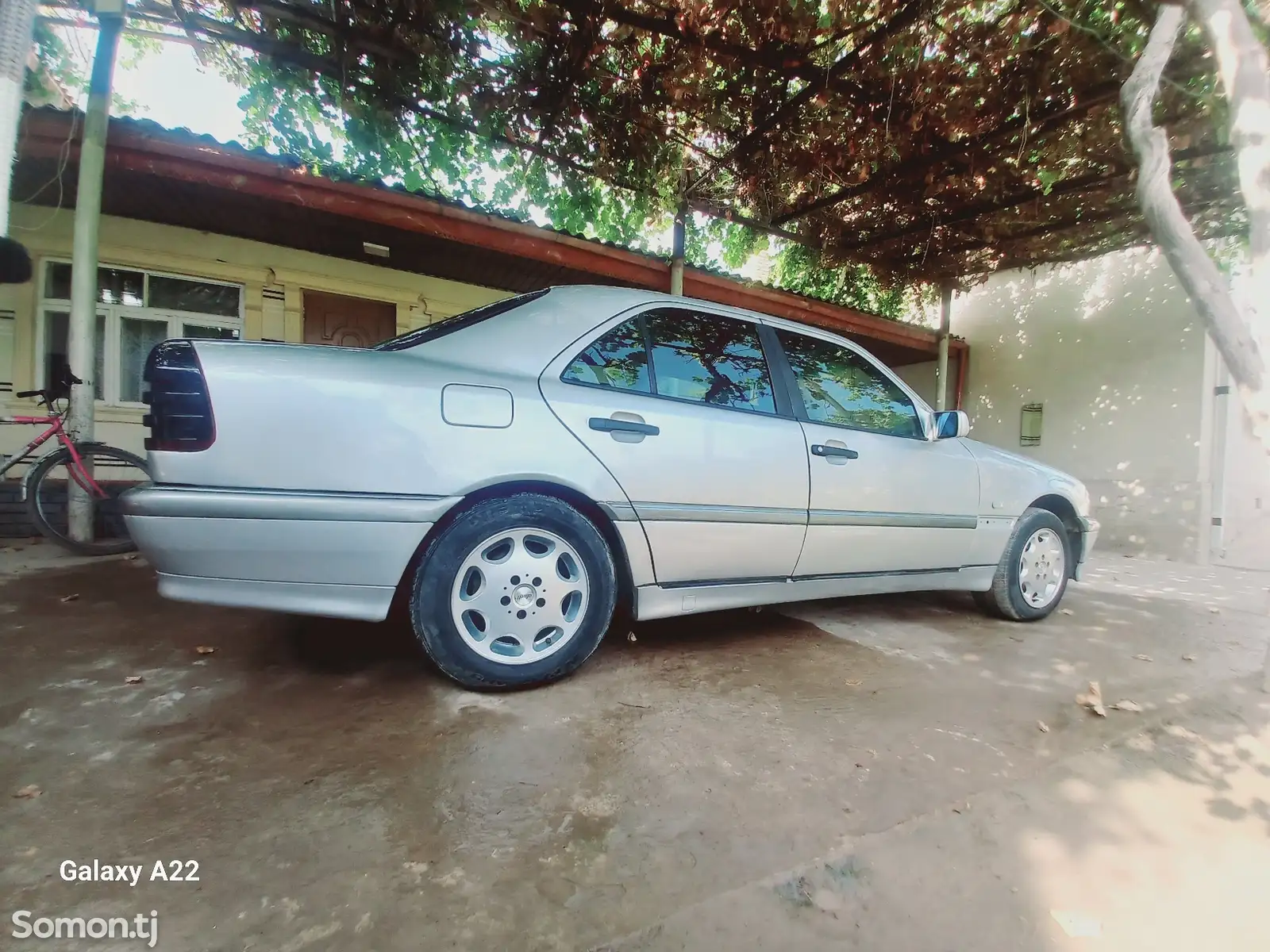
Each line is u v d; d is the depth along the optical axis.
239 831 1.45
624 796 1.65
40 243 5.45
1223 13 2.26
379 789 1.63
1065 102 4.31
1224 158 4.79
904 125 4.73
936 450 3.19
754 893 1.33
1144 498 6.93
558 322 2.42
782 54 4.17
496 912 1.25
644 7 3.90
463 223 5.31
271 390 1.92
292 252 6.27
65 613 3.02
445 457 2.08
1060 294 7.74
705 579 2.59
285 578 1.97
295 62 4.46
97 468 5.52
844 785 1.75
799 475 2.72
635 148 5.35
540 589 2.26
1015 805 1.71
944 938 1.24
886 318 7.84
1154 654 3.04
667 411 2.49
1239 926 1.31
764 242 7.20
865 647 2.95
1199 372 6.57
